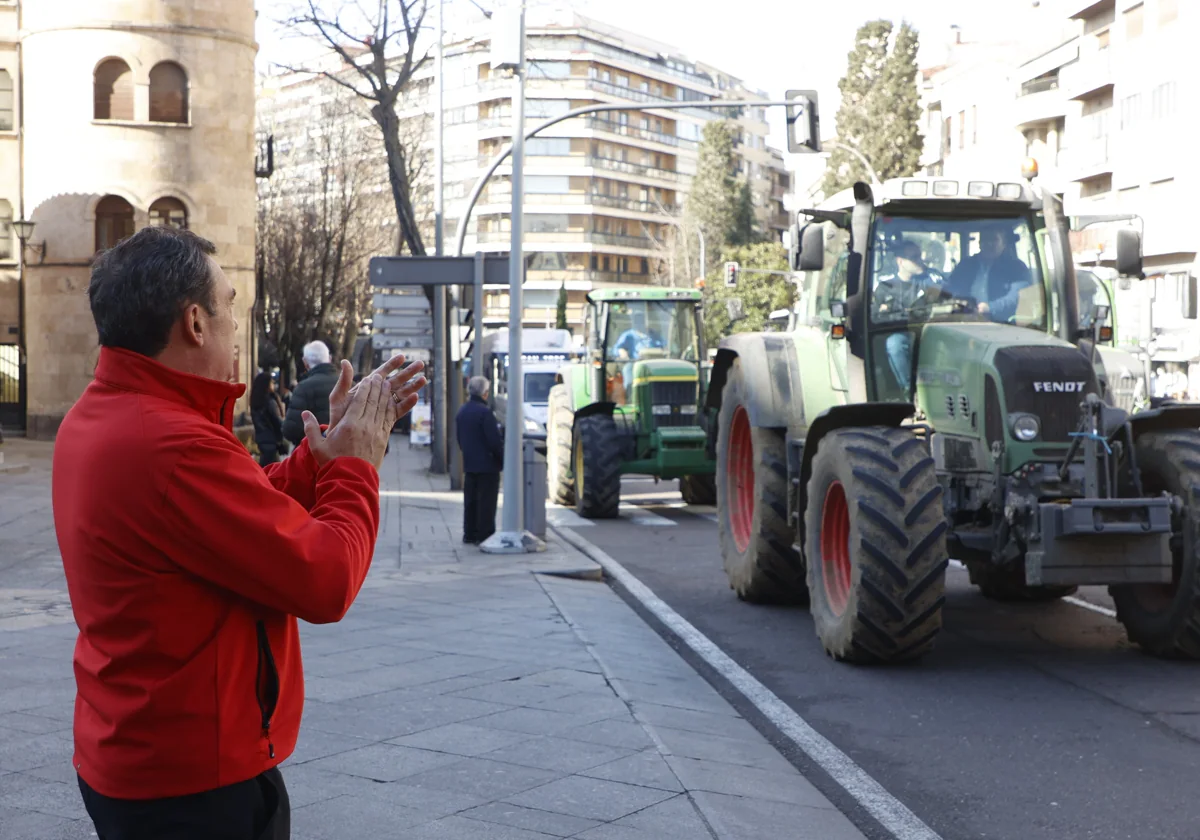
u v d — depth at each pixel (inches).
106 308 94.6
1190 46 1633.9
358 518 98.3
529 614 378.0
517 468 536.4
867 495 311.3
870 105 2760.8
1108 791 217.3
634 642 350.6
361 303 2246.6
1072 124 2037.4
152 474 89.1
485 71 3949.3
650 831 181.5
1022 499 309.7
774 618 398.3
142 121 1326.3
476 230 4020.7
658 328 830.5
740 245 3644.2
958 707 279.7
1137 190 1766.7
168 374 93.4
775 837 185.8
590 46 3971.5
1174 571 317.7
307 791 198.8
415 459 1268.5
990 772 229.9
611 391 815.7
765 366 405.1
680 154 4394.7
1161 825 199.0
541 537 578.6
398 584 439.8
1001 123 2426.2
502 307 3971.5
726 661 329.7
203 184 1347.2
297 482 104.2
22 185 1395.2
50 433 1344.7
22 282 1398.9
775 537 405.1
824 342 405.7
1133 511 299.4
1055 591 419.5
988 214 374.3
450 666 298.4
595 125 3983.8
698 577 493.4
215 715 91.0
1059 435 316.8
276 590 91.2
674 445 744.3
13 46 1401.3
